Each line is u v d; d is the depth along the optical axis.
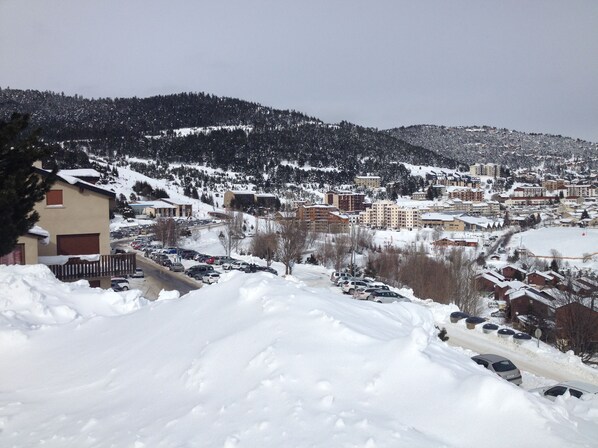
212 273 39.88
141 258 57.72
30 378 7.05
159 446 4.69
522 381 17.22
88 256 23.05
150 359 6.79
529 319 40.22
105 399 6.06
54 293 10.91
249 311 7.13
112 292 11.36
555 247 108.44
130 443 4.82
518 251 99.75
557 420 4.69
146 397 5.86
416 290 46.12
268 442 4.46
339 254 58.47
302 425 4.63
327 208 132.12
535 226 148.62
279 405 4.99
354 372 5.47
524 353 21.33
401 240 116.25
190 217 124.50
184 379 5.96
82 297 11.11
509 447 4.30
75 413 5.78
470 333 24.48
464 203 194.00
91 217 24.25
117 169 175.12
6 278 10.55
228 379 5.70
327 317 6.45
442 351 6.32
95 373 6.87
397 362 5.53
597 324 31.91
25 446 5.11
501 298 57.12
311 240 72.19
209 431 4.78
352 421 4.64
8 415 5.88
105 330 8.46
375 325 6.97
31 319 9.48
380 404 4.98
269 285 7.73
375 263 57.88
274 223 84.56
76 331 8.70
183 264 52.22
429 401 4.99
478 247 107.69
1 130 13.12
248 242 83.44
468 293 45.16
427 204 193.88
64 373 7.06
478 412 4.76
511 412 4.70
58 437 5.21
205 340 6.73
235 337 6.43
